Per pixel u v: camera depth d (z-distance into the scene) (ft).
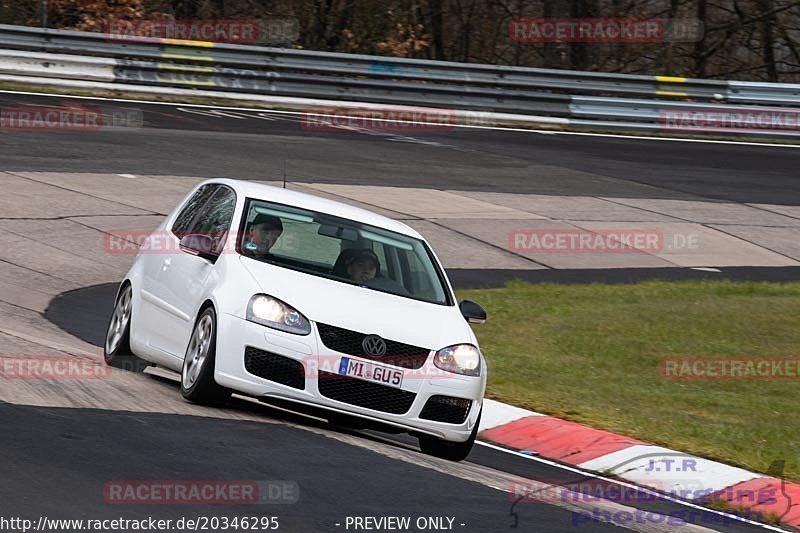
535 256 216.33
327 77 328.29
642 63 454.81
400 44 417.90
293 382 89.25
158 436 80.02
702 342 159.12
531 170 285.02
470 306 103.35
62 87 306.14
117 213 204.44
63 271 167.22
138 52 314.76
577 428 108.88
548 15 403.34
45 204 202.39
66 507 61.41
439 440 93.25
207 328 93.40
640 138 340.39
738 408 127.34
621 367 143.74
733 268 223.92
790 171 311.68
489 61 473.26
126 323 111.04
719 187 287.07
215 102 320.91
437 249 209.67
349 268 99.50
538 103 341.82
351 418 90.48
